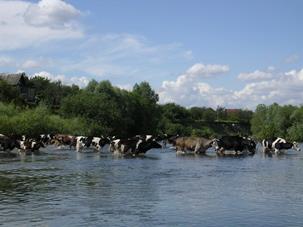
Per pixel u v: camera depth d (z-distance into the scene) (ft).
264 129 383.65
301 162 157.17
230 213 64.44
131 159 165.17
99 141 233.55
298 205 70.79
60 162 148.46
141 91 583.17
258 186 92.32
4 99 380.58
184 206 69.36
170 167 133.28
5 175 109.50
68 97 389.39
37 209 66.18
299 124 492.95
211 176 110.22
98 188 87.71
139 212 64.69
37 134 287.07
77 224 57.16
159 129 531.50
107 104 390.21
